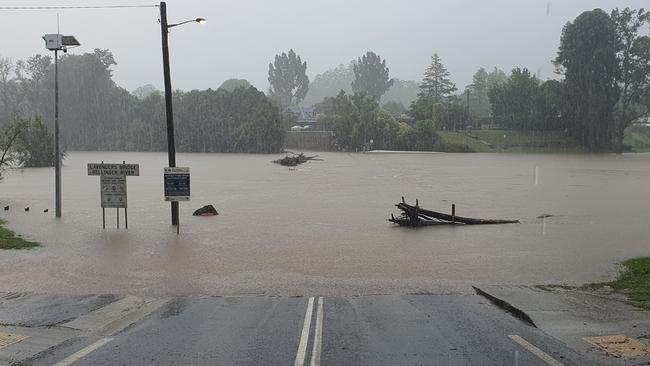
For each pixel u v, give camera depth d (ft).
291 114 540.52
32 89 451.53
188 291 35.70
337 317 29.09
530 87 412.77
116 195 64.54
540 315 28.89
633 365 21.61
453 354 22.85
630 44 365.20
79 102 458.91
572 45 364.17
